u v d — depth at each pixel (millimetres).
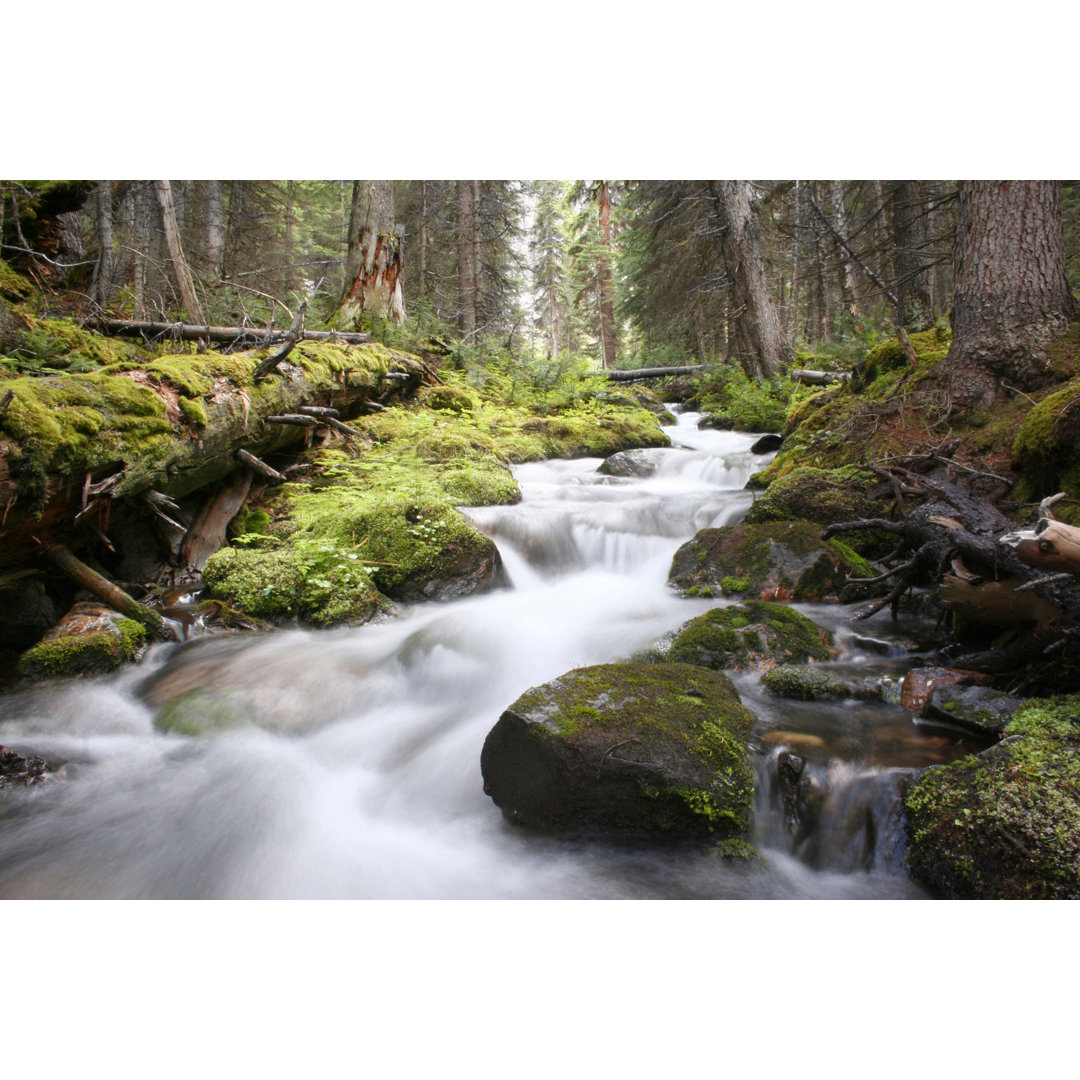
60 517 4629
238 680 4453
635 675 3512
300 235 24766
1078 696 3033
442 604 5895
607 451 11500
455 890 2879
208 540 6340
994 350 5895
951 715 3293
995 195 5941
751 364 15328
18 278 8500
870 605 4918
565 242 32406
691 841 2941
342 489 7090
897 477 5523
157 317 10055
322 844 3174
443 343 13922
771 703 3719
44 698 4266
